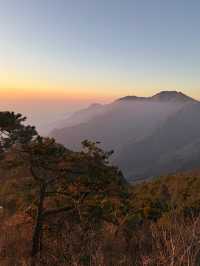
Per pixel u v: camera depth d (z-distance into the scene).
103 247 11.01
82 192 14.45
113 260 9.35
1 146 15.96
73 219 13.91
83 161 14.20
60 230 13.61
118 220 14.34
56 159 14.00
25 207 14.48
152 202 16.62
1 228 14.62
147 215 15.00
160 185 31.19
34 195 14.61
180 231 5.52
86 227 13.14
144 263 6.15
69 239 11.49
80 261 8.83
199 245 5.26
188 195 23.78
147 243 11.10
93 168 14.26
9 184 14.66
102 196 14.69
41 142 14.19
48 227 13.94
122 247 11.38
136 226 13.88
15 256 12.91
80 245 10.93
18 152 14.15
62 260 10.45
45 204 15.15
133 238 12.24
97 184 14.51
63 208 14.25
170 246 5.38
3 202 15.04
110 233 13.75
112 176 14.63
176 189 28.16
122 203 15.41
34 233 13.68
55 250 12.06
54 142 14.50
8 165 13.96
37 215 13.98
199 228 5.50
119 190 14.92
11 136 16.38
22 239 14.14
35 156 13.83
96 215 13.92
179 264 4.97
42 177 14.35
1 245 13.23
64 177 14.27
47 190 14.86
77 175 14.34
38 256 12.21
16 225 14.69
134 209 15.89
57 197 14.86
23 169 14.37
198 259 5.65
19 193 14.62
